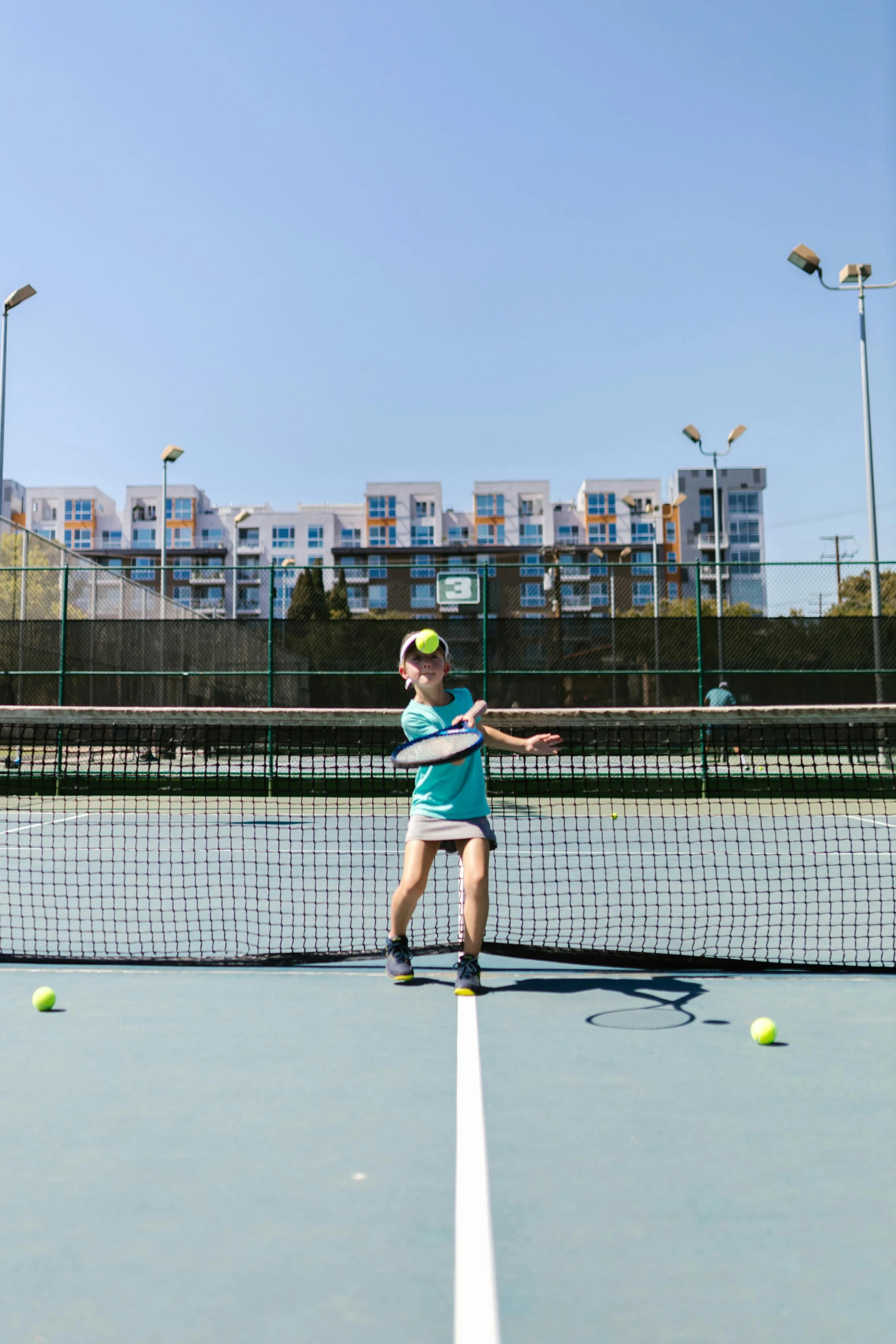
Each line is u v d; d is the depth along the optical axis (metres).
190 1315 1.84
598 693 14.93
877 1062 3.27
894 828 11.71
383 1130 2.70
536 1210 2.24
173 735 14.86
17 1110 2.85
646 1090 3.01
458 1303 1.88
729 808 13.64
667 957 4.64
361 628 15.35
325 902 6.77
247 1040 3.53
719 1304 1.88
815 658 14.98
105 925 5.91
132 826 11.81
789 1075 3.14
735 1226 2.17
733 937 5.52
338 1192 2.33
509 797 14.58
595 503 94.25
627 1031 3.63
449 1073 3.16
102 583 18.89
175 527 95.12
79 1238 2.12
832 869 8.47
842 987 4.31
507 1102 2.91
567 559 85.19
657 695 14.91
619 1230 2.15
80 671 15.41
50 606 17.31
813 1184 2.38
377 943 5.34
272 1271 1.99
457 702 4.33
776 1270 2.00
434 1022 3.75
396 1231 2.15
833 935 5.59
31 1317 1.83
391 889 7.37
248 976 4.52
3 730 15.43
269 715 4.98
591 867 8.20
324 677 15.35
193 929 5.77
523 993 4.20
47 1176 2.42
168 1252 2.06
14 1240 2.12
